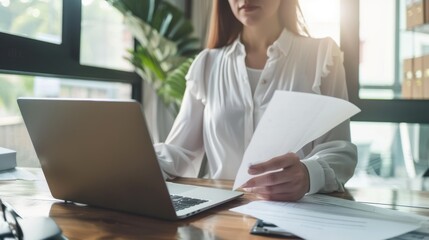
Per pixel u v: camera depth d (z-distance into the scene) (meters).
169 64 2.44
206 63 1.38
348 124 1.13
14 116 1.56
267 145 0.72
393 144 2.42
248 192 0.81
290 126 0.69
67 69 1.95
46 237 0.47
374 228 0.55
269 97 1.21
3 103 1.60
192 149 1.32
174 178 1.01
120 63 2.58
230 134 1.23
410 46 2.34
